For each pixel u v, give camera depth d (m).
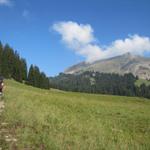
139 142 21.66
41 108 30.86
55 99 49.06
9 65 157.25
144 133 26.77
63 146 16.64
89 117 31.56
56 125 22.73
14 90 55.91
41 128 20.86
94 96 116.25
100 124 26.36
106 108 44.53
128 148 18.17
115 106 51.47
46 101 42.97
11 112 24.77
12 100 34.72
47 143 16.95
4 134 18.61
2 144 16.55
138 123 32.06
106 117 34.28
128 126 29.66
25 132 18.94
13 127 20.52
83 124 24.78
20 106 29.44
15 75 160.62
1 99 35.88
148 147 19.36
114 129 25.94
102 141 18.61
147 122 33.09
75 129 22.53
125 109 46.78
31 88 112.00
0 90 41.69
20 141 17.28
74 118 28.30
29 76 171.75
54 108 34.03
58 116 27.28
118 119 33.69
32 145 16.86
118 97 117.50
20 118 22.56
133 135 24.84
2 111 25.92
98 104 50.66
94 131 22.20
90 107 43.03
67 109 36.59
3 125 20.80
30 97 45.00
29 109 27.81
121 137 22.22
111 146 17.86
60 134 19.50
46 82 181.75
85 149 16.83
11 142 17.00
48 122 23.62
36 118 23.31
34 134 18.92
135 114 40.12
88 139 18.94
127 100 105.25
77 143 17.52
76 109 38.38
